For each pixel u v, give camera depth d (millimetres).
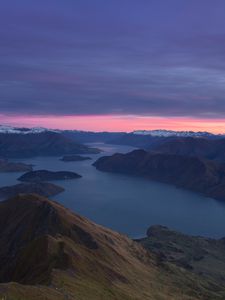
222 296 135000
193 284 142125
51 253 113750
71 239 137375
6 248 149625
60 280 93125
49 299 72000
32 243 121000
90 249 131375
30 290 71875
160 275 140750
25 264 114938
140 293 110750
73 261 110062
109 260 128375
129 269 132625
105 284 105062
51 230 147625
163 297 115625
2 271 126375
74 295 83125
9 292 68188
